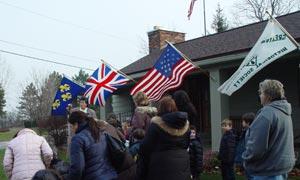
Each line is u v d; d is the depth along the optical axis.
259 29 11.95
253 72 7.18
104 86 8.58
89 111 7.51
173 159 4.05
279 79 10.72
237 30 13.32
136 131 4.93
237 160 6.35
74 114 4.18
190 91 13.18
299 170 8.41
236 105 11.66
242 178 7.73
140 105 5.29
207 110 12.70
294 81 10.41
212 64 10.52
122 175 4.24
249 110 11.32
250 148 3.54
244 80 7.27
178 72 8.48
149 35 17.03
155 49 16.67
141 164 4.18
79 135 4.04
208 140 12.23
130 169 4.27
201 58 10.52
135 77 13.07
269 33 7.12
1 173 9.74
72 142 4.03
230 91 7.40
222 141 6.76
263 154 3.52
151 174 4.07
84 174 4.04
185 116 4.10
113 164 4.24
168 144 4.05
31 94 41.88
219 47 11.62
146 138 4.09
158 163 4.04
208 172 8.98
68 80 8.60
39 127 17.02
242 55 9.70
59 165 4.53
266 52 7.09
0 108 51.97
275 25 7.07
